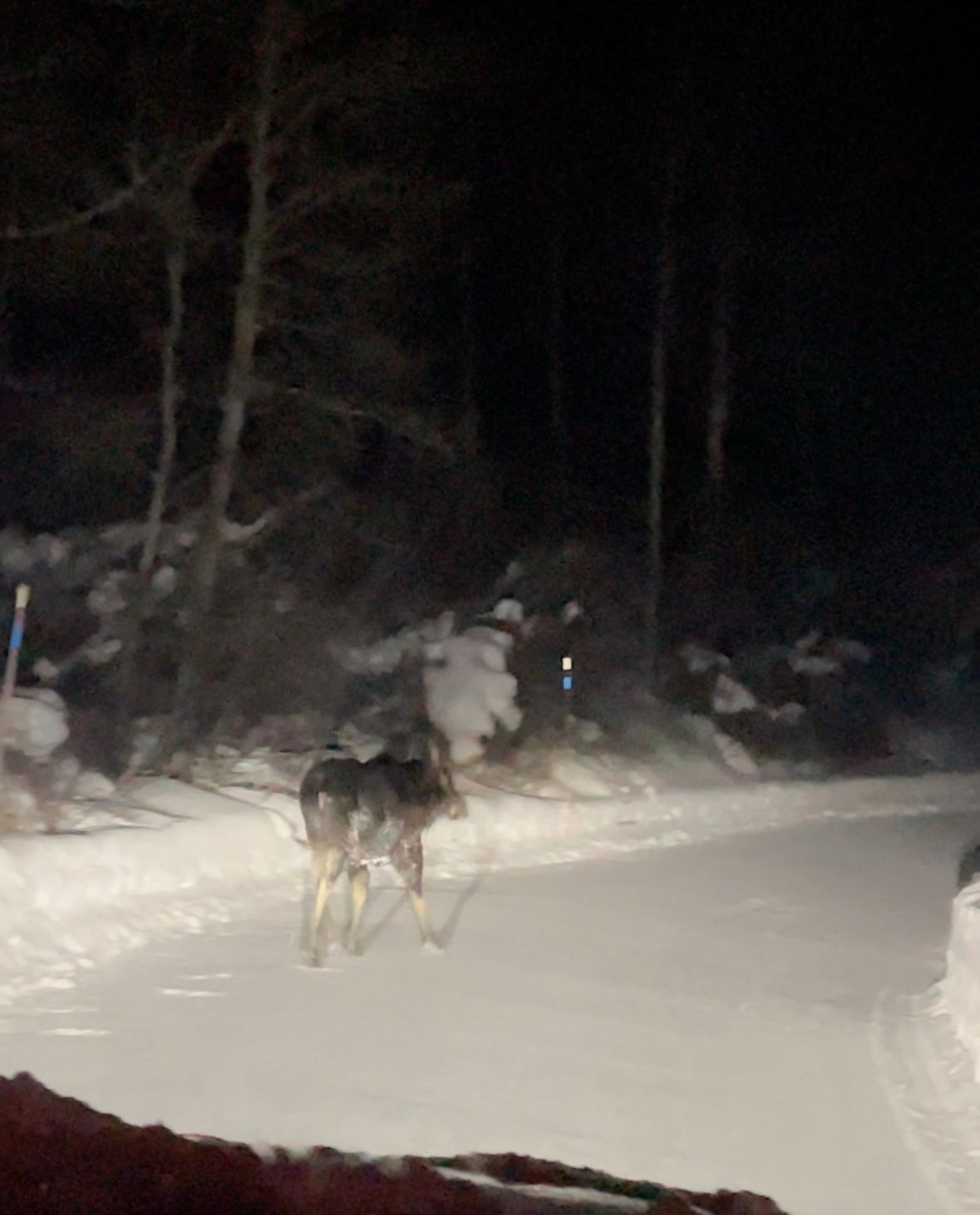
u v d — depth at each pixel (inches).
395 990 457.1
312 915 551.5
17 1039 387.5
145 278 828.6
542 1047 403.9
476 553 1224.8
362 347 784.3
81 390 984.9
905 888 688.4
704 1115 355.6
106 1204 162.9
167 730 741.9
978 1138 346.0
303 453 890.7
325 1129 331.9
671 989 475.5
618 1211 189.0
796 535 1524.4
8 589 861.8
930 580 1549.0
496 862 705.0
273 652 893.2
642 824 856.3
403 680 928.3
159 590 832.9
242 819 625.3
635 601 1288.1
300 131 760.3
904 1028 440.1
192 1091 352.8
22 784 576.4
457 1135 332.8
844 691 1307.8
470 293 1424.7
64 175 755.4
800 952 539.5
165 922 520.7
